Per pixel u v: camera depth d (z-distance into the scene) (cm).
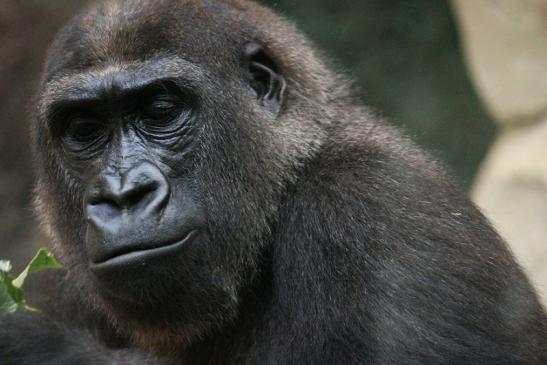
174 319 1368
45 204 1524
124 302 1346
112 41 1420
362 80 3566
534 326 1380
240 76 1466
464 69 3522
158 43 1412
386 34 3572
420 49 3556
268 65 1506
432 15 3550
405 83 3559
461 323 1295
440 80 3544
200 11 1468
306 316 1346
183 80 1398
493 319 1318
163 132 1399
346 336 1309
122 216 1316
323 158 1455
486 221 1444
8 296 1257
